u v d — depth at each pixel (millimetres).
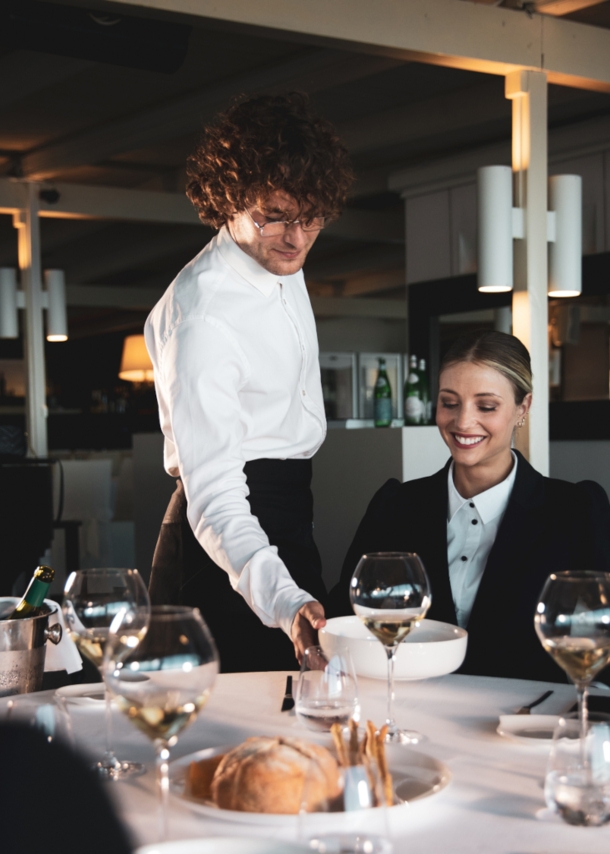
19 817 437
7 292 6344
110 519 6695
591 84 3998
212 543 1701
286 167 1681
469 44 3576
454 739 1199
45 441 6594
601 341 5605
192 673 870
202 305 1865
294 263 1848
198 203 1953
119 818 441
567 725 944
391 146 6215
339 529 4074
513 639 1741
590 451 5246
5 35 3443
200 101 5270
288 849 682
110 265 9828
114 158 6652
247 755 956
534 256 3820
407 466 3805
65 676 2854
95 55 3650
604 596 1074
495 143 5965
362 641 1400
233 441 1820
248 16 3133
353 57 4660
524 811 959
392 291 12125
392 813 927
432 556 1889
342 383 12078
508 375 1852
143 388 12148
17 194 6547
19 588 4734
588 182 5383
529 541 1788
